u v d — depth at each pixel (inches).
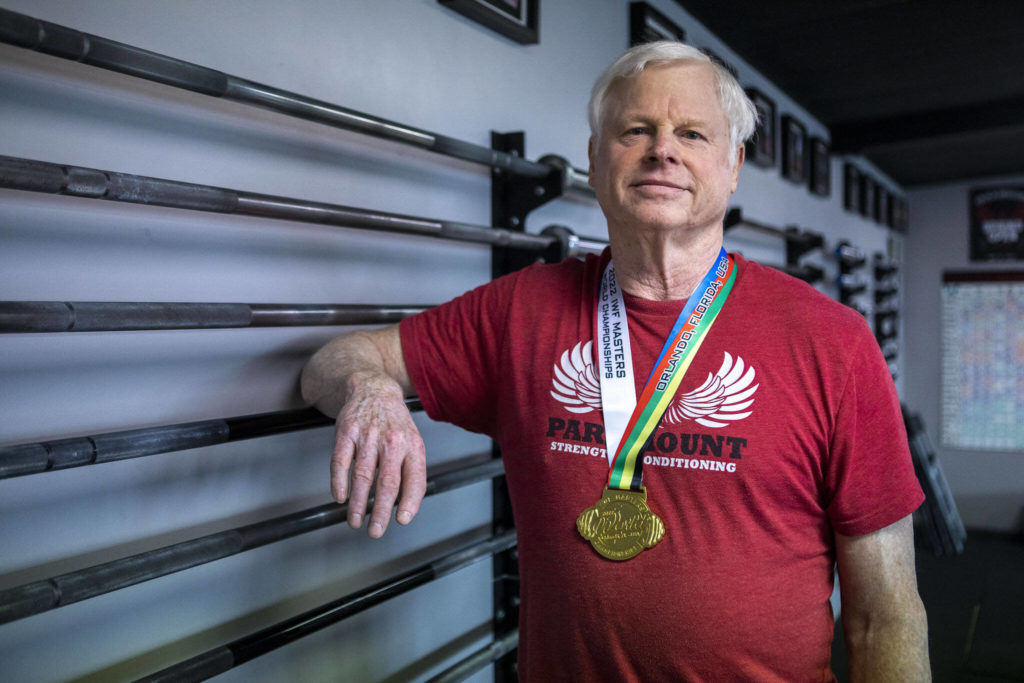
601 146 40.2
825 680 37.3
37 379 33.1
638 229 38.3
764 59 113.0
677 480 35.6
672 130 37.6
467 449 61.4
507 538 60.5
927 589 149.3
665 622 35.1
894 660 35.8
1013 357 205.9
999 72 119.3
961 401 212.2
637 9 83.5
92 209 34.9
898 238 212.8
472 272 61.4
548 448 38.5
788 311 37.3
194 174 39.2
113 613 36.2
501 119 63.4
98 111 34.8
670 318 38.8
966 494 210.7
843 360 35.2
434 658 57.9
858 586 37.1
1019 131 148.7
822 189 149.0
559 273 43.6
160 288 37.9
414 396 49.0
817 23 99.1
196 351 40.0
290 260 45.1
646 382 37.9
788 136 129.4
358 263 50.1
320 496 47.9
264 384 44.1
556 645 37.7
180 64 33.4
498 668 64.6
